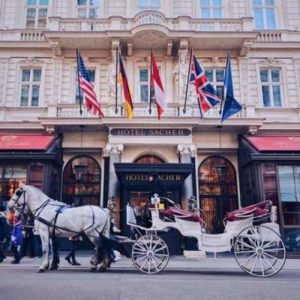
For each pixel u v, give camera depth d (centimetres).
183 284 744
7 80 1919
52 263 977
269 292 674
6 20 2038
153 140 1717
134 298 611
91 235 935
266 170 1581
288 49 1962
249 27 1895
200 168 1852
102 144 1806
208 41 1864
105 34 1819
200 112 1684
